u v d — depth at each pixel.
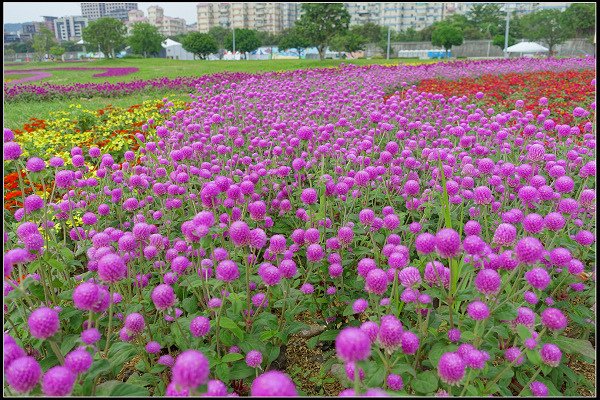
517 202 4.51
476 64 25.72
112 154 8.59
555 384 2.80
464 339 2.47
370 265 2.76
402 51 83.00
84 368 2.05
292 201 4.59
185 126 7.34
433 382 2.35
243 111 8.67
